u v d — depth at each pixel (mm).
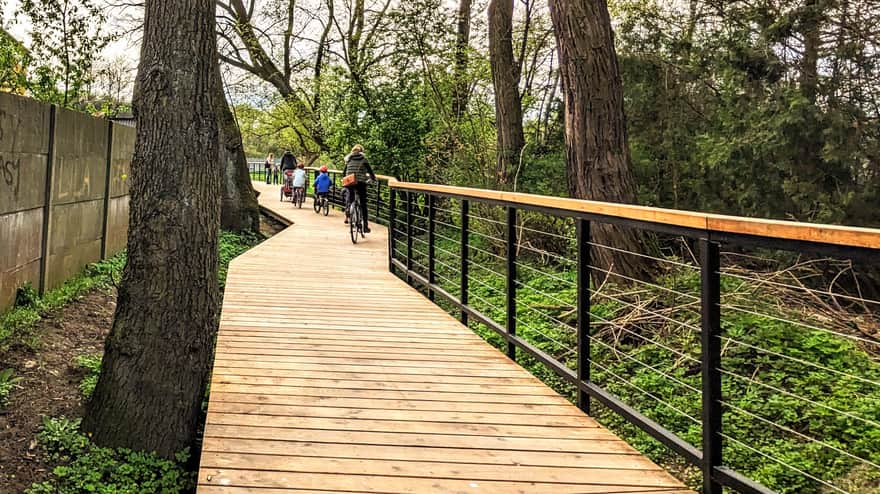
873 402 4156
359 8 20031
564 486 2725
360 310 6289
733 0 9812
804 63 8820
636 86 10898
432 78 14969
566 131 7496
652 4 11648
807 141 8469
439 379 4191
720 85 10375
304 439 3137
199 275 4105
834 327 5191
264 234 14727
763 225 2260
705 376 2619
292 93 22359
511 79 12414
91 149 7203
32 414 4102
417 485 2693
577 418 3543
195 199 4070
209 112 4148
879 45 8484
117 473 3730
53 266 6121
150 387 3943
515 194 4641
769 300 5707
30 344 4820
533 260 9117
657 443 4500
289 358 4551
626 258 6867
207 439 3090
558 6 7277
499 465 2916
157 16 3994
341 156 17719
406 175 15742
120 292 4074
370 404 3678
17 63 7973
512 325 4816
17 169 5148
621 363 5504
